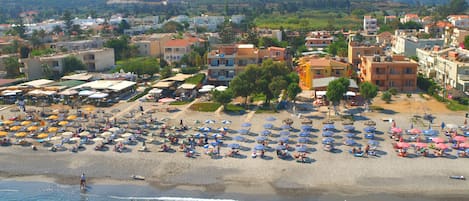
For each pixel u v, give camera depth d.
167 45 193.38
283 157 74.19
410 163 71.00
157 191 64.81
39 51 191.12
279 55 151.12
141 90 131.00
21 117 101.38
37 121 97.69
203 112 103.94
